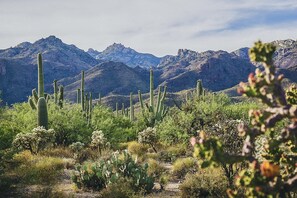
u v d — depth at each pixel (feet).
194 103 85.66
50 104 89.10
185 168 50.31
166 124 81.51
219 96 101.35
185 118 76.33
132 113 161.79
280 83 8.03
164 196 38.50
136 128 104.32
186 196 37.42
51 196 35.63
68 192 40.81
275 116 7.82
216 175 39.40
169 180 48.62
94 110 105.40
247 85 8.26
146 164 45.60
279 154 10.07
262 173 7.47
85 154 62.49
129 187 40.47
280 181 7.70
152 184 42.11
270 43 8.10
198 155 8.21
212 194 36.58
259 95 8.11
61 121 81.51
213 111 73.77
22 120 81.05
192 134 73.20
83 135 83.25
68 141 81.10
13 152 42.32
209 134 37.52
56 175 46.50
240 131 8.23
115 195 36.73
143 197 37.55
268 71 8.05
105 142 66.13
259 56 8.13
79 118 85.51
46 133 62.75
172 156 62.90
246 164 36.42
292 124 7.79
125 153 47.16
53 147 73.51
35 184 41.75
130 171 44.96
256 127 8.14
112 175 41.78
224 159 8.09
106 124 92.07
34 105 87.76
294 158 9.94
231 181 36.86
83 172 43.70
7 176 39.50
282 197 7.69
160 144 79.92
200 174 41.70
